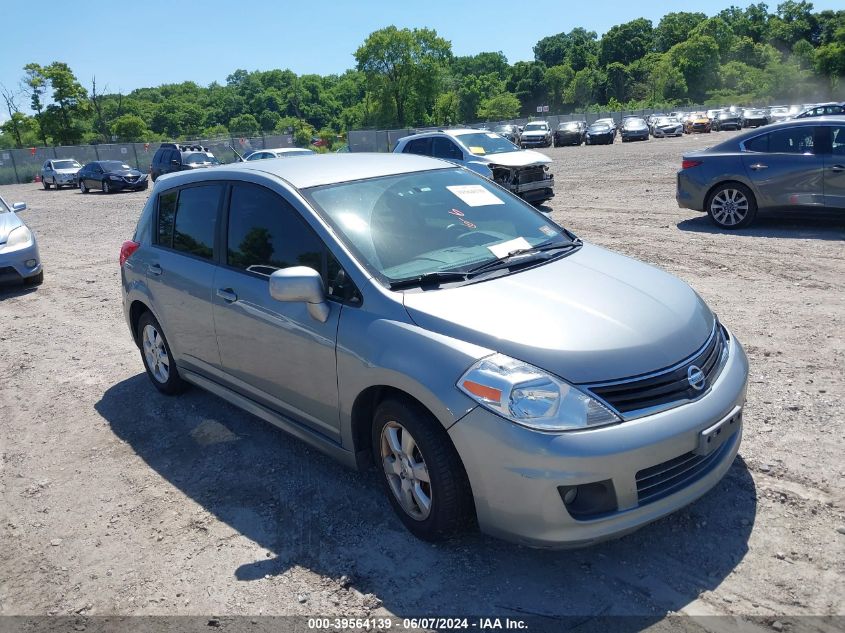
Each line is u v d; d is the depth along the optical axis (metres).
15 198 29.64
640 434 2.77
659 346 3.00
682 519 3.33
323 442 3.73
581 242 4.18
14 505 4.02
